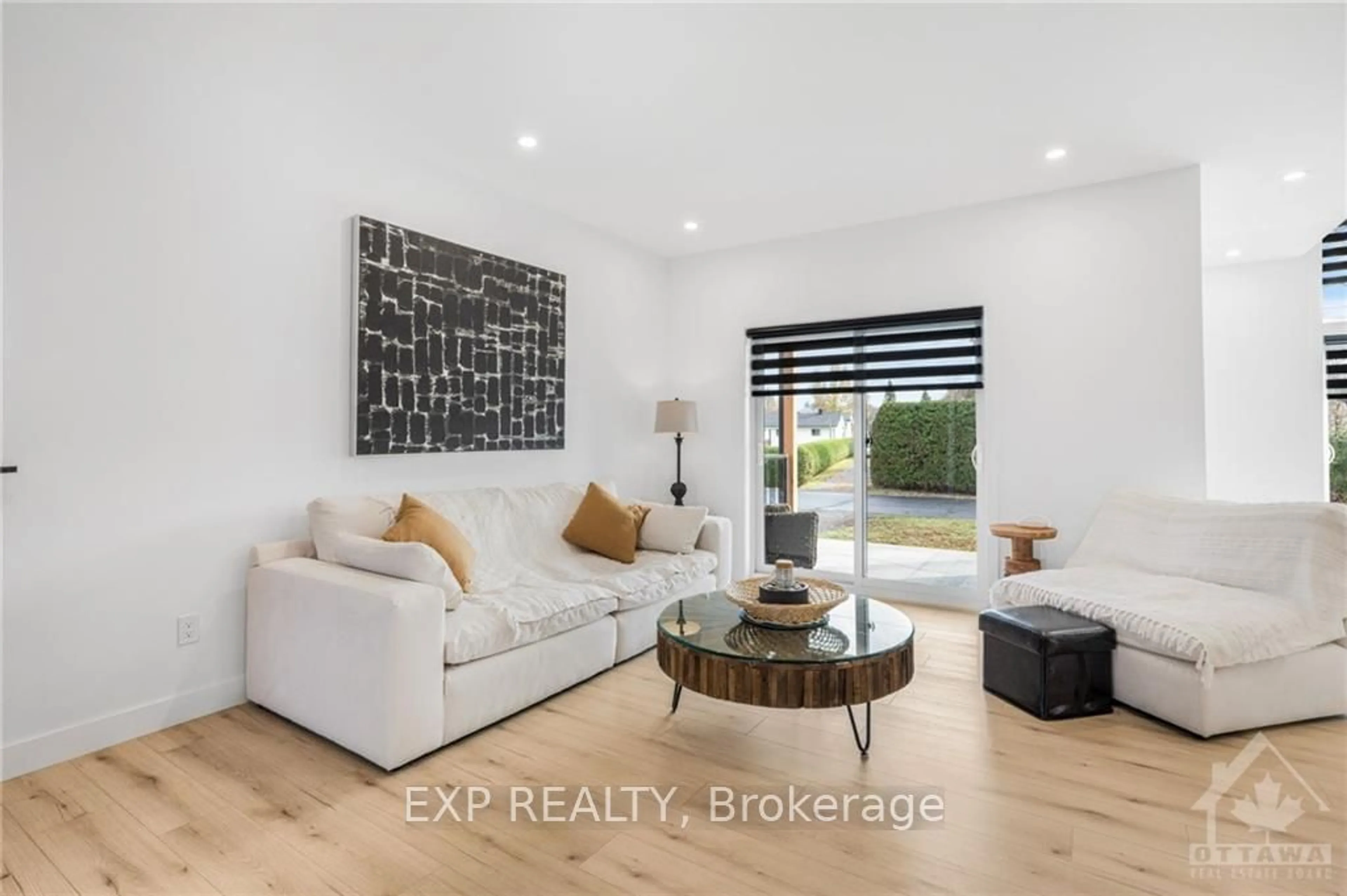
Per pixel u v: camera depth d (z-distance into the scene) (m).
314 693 2.31
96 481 2.25
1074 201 3.76
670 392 5.27
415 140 3.16
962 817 1.86
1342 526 2.57
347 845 1.73
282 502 2.79
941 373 4.20
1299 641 2.43
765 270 4.83
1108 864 1.64
